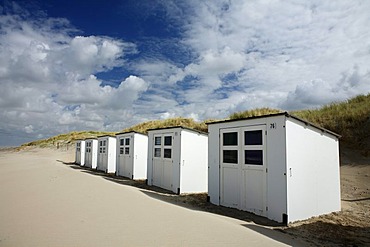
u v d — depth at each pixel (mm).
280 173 7262
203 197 10617
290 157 7273
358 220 7703
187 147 11820
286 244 5016
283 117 7328
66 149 41594
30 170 15281
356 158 13781
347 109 17953
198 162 12078
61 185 9570
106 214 5766
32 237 4258
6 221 5137
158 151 13266
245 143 8336
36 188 8938
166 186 12398
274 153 7461
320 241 5746
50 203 6707
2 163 21625
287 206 7035
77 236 4324
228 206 8742
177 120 30344
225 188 8922
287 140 7254
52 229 4668
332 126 16562
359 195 10406
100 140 21750
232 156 8766
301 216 7379
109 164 19844
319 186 8055
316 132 8180
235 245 4434
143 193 10148
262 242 4805
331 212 8383
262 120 7875
